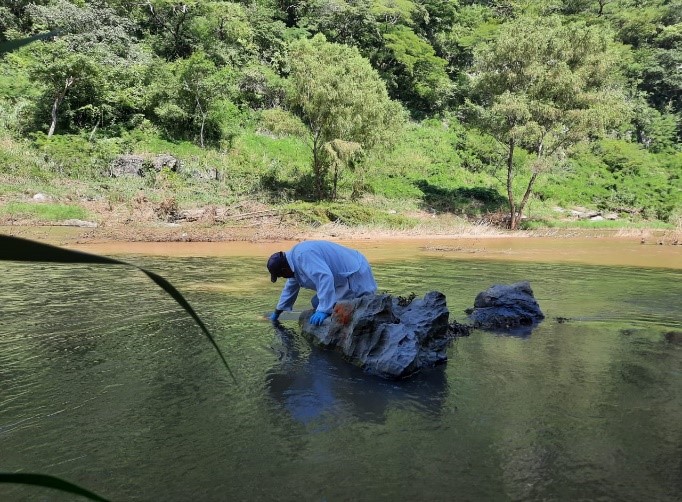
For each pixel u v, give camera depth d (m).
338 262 4.58
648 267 9.84
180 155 24.25
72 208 16.53
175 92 26.56
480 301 5.31
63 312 5.02
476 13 47.78
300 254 4.44
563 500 2.00
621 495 2.05
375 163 24.14
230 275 7.69
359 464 2.26
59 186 19.45
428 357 3.67
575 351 4.05
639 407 2.93
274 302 5.66
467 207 25.50
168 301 5.60
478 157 32.16
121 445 2.39
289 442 2.45
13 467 2.17
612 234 20.12
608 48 20.73
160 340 4.11
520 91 20.89
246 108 29.89
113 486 2.05
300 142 28.92
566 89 20.11
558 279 8.05
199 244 13.00
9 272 7.74
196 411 2.79
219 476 2.13
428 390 3.18
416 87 38.12
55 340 4.06
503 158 31.66
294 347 4.03
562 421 2.73
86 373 3.34
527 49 20.52
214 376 3.33
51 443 2.39
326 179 24.53
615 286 7.39
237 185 23.02
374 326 3.69
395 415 2.79
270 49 35.50
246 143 27.28
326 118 21.28
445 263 9.88
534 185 29.67
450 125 35.97
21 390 3.03
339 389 3.18
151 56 29.34
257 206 19.62
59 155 21.06
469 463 2.28
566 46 20.44
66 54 23.00
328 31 39.19
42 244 0.44
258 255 10.55
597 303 6.04
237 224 16.94
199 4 31.50
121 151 23.17
